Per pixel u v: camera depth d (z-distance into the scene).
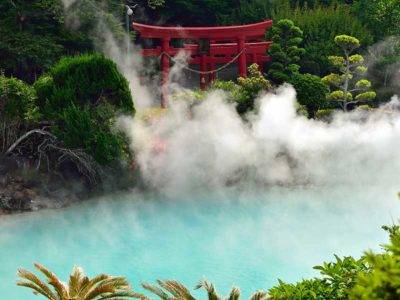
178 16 49.25
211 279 17.67
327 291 8.79
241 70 39.38
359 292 4.77
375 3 48.91
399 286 4.44
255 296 9.62
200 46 40.22
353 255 19.19
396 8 48.78
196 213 25.20
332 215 24.30
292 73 40.97
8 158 26.39
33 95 26.53
